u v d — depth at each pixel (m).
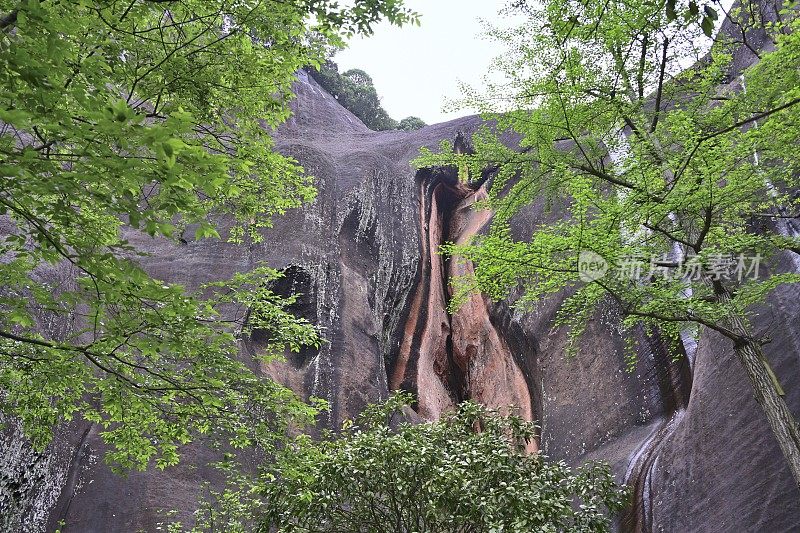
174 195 4.32
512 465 9.35
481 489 8.91
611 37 9.20
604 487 9.49
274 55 7.49
